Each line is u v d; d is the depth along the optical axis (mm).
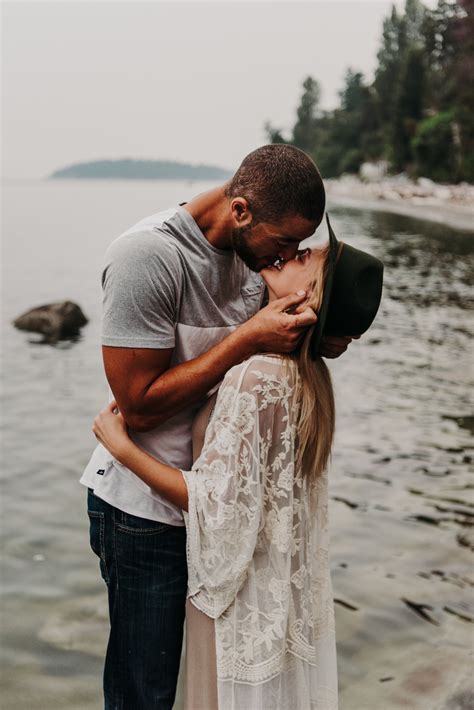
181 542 2158
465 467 6078
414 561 4430
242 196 1973
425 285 18031
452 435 6973
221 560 1966
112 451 2066
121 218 60969
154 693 2197
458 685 3188
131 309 1961
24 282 20906
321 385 2020
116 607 2195
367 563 4410
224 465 1954
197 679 2102
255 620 1992
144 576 2145
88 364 11000
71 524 5234
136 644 2182
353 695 3203
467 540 4695
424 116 63125
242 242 2018
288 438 1981
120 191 184625
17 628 3914
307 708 2070
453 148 53938
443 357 10711
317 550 2160
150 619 2156
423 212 43906
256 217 1958
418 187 54969
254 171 1952
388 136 69938
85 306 16781
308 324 1918
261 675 1979
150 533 2113
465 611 3855
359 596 4031
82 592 4289
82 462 6609
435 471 5980
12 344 12469
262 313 1961
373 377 9484
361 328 1989
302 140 107188
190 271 2051
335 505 5277
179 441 2170
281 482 1989
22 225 49031
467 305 15383
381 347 11414
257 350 1979
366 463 6160
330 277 1886
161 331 2002
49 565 4613
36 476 6227
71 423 7887
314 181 1937
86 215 65438
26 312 13828
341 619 3809
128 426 2115
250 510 1959
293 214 1930
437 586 4121
